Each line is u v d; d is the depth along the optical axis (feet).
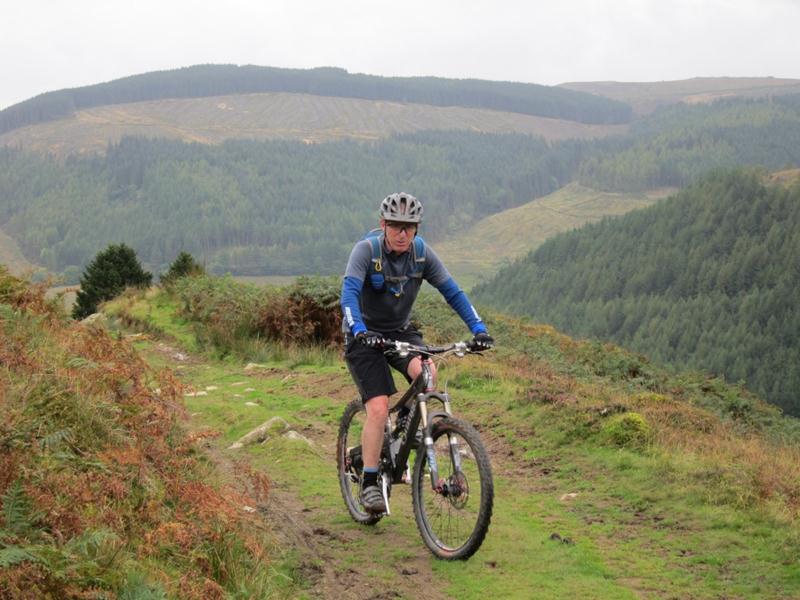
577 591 15.30
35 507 11.97
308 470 23.16
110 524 12.95
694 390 48.14
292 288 54.65
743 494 20.68
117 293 99.96
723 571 16.88
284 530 17.49
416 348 17.10
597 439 26.40
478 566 16.34
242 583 13.43
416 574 15.99
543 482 23.72
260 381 41.52
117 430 16.69
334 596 14.56
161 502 14.69
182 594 12.02
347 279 17.33
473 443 16.17
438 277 17.85
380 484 18.13
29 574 10.21
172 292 72.13
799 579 16.28
